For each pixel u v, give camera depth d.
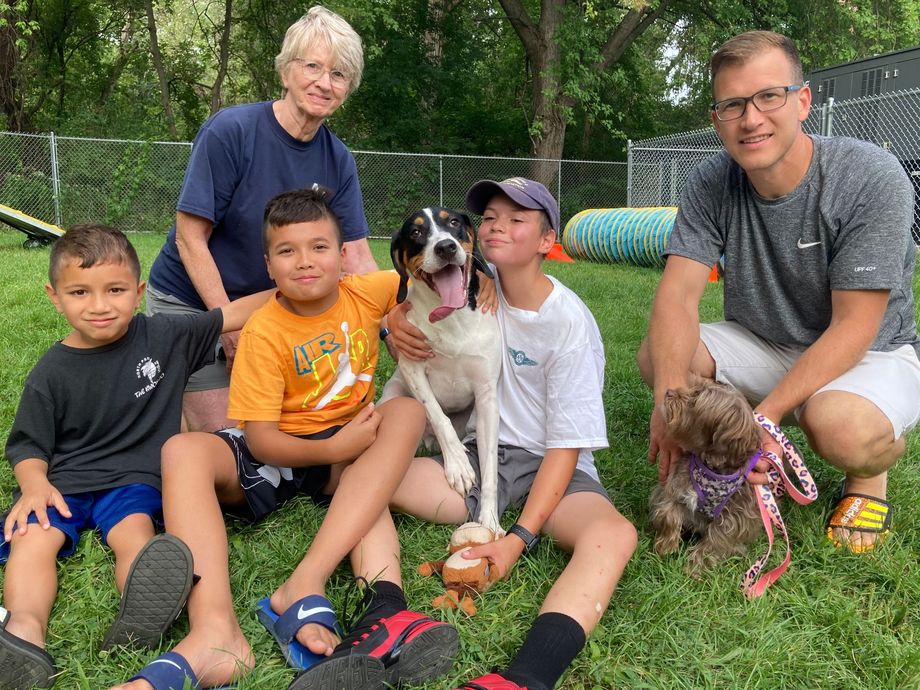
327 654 1.98
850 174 2.77
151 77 26.17
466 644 2.12
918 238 11.98
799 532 2.80
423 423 2.66
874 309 2.72
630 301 8.11
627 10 20.58
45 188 17.27
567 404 2.66
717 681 2.04
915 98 11.95
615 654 2.12
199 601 2.05
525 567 2.52
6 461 3.15
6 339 5.30
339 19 3.42
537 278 2.81
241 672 1.95
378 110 23.83
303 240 2.57
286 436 2.62
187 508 2.25
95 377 2.63
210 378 3.39
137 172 17.98
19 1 19.75
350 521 2.32
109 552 2.48
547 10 19.75
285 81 3.44
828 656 2.15
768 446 2.51
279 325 2.70
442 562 2.49
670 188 17.64
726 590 2.41
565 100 20.42
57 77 24.34
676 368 2.91
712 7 21.00
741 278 3.16
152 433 2.72
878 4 23.06
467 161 19.86
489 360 2.87
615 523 2.38
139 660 2.00
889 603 2.38
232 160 3.38
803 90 2.75
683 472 2.61
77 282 2.52
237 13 25.50
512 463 2.92
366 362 2.91
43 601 2.17
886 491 2.97
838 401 2.70
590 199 20.64
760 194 2.96
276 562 2.52
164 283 3.58
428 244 2.79
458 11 24.22
